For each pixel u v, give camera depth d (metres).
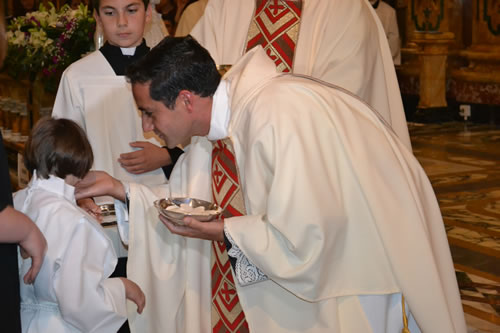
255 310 2.19
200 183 2.45
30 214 2.05
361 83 2.96
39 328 2.04
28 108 4.62
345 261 2.13
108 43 2.95
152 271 2.47
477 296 4.00
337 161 2.11
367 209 2.11
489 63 10.52
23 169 3.95
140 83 2.07
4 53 1.70
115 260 2.15
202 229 2.09
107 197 2.94
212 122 2.15
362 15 3.06
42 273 2.00
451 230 5.27
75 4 11.80
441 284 2.12
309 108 2.10
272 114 2.04
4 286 1.76
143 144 2.76
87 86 2.85
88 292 2.03
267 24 3.09
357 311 2.15
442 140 9.25
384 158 2.15
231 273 2.36
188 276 2.46
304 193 1.98
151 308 2.49
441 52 10.84
